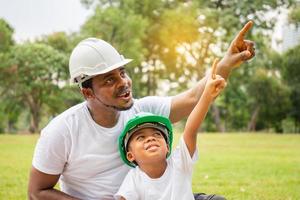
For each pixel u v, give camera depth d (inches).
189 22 1348.4
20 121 1865.2
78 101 1423.5
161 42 1446.9
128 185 133.5
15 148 623.5
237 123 1718.8
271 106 1523.1
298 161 475.2
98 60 134.3
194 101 152.5
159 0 1408.7
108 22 1330.0
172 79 1578.5
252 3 1205.1
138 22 1338.6
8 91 1359.5
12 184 318.3
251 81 1492.4
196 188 303.9
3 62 1270.9
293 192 291.4
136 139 132.1
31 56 1277.1
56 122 139.6
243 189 295.4
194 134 130.3
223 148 646.5
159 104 154.6
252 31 1248.8
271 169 405.4
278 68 1512.1
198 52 1439.5
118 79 134.3
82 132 138.9
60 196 138.7
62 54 1323.8
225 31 1352.1
